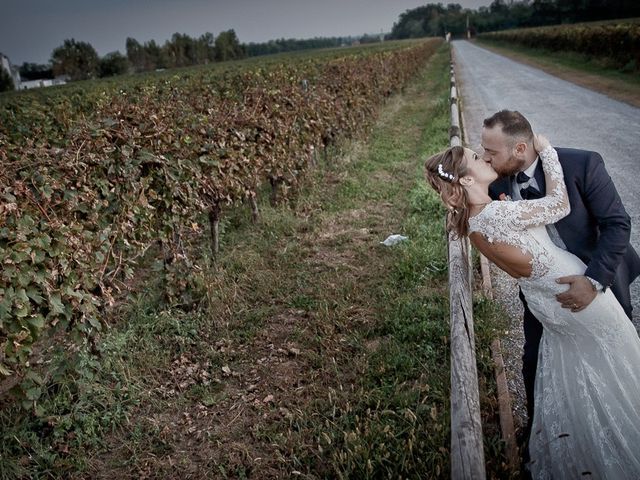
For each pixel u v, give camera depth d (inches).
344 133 438.3
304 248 239.8
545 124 466.0
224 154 223.0
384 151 428.5
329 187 336.2
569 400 97.0
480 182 93.4
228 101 328.8
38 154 153.9
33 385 132.0
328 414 134.3
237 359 164.2
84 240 150.8
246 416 140.1
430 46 2391.7
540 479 101.8
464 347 107.3
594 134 405.4
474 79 993.5
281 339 173.0
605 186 92.7
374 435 122.0
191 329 177.8
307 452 123.4
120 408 141.8
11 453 127.9
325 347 164.6
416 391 136.5
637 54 733.9
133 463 126.6
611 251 90.1
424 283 197.6
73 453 130.0
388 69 773.3
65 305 142.6
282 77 606.2
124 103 267.1
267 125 269.6
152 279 217.9
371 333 170.4
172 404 145.2
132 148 171.0
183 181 191.9
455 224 98.7
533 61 1264.8
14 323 126.5
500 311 170.6
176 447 130.8
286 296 199.8
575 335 95.2
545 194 94.1
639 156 330.0
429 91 904.3
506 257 93.7
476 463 80.9
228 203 234.5
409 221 258.7
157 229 183.2
